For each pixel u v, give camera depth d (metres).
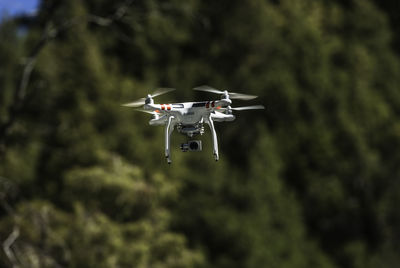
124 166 53.56
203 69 69.81
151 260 52.16
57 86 59.91
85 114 58.19
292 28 73.69
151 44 69.12
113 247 48.41
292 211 62.62
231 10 72.81
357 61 76.12
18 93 53.41
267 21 71.38
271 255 58.22
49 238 47.50
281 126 68.88
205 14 73.00
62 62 61.06
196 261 53.41
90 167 54.16
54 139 59.56
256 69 70.94
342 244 69.81
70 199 52.88
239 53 71.88
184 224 59.16
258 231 59.34
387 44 84.56
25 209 49.41
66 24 57.03
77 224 48.56
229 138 67.75
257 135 67.50
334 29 81.62
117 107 58.97
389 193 72.31
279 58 71.62
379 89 79.19
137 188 51.22
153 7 66.56
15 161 56.16
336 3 86.00
